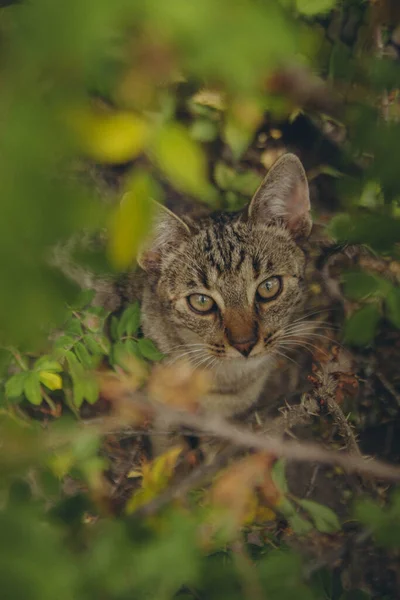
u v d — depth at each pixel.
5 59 0.42
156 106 0.86
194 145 0.62
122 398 1.12
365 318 1.06
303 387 1.20
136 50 0.50
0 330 0.45
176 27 0.43
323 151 1.21
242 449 1.14
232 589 0.99
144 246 1.13
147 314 1.17
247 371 1.17
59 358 1.09
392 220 0.99
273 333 1.15
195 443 1.17
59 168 0.46
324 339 1.19
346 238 1.01
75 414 1.13
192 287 1.15
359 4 1.11
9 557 0.78
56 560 0.80
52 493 1.04
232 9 0.43
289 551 1.02
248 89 0.53
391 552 1.12
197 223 1.16
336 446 1.17
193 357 1.16
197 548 0.97
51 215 0.44
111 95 0.63
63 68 0.43
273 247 1.15
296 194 1.15
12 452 0.96
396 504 1.01
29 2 0.42
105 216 0.46
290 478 1.18
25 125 0.43
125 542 0.96
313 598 0.99
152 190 0.54
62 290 0.47
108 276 1.15
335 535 1.12
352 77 0.98
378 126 0.74
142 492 1.08
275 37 0.44
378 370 1.18
